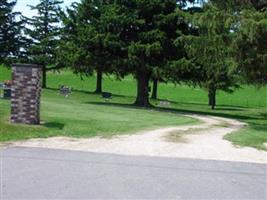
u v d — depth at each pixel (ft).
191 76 127.03
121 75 137.90
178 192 27.76
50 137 49.01
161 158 39.63
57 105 92.02
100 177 30.76
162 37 122.01
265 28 78.79
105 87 260.01
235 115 126.21
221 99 243.60
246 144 52.16
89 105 107.76
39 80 55.01
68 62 135.33
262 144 53.11
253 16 81.41
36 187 27.35
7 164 33.73
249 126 84.89
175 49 124.36
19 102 54.34
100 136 52.16
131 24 125.70
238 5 95.66
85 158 37.73
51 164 34.47
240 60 86.38
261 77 92.63
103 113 82.64
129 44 125.18
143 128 62.75
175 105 166.40
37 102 55.06
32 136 48.32
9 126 51.01
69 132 52.60
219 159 40.78
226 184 30.58
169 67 120.78
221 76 135.95
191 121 84.64
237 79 118.21
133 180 30.32
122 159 38.11
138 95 134.62
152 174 32.55
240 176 33.45
